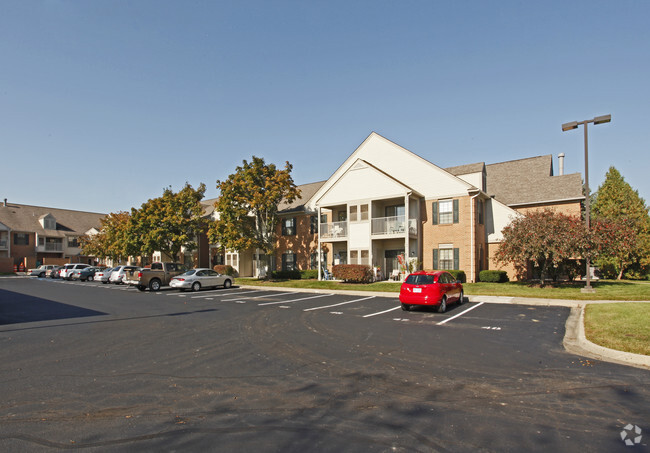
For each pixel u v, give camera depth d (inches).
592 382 249.3
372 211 1051.3
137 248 1398.9
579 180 1081.4
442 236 1011.3
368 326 448.1
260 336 396.2
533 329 425.4
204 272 984.9
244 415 200.4
